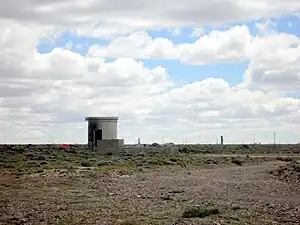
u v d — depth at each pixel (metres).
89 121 123.56
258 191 44.09
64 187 47.62
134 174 64.38
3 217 29.73
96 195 41.28
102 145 115.38
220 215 29.31
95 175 59.28
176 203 35.59
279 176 62.12
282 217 28.45
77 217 29.45
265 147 182.88
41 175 58.25
